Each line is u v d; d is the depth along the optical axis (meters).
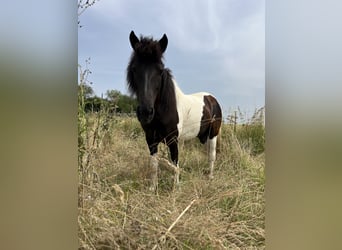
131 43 2.87
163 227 1.56
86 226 1.46
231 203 2.20
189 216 1.73
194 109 3.43
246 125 3.99
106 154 2.04
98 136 1.94
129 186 2.06
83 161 1.73
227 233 1.69
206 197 2.10
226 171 2.80
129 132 3.54
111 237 1.44
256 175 2.61
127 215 1.58
